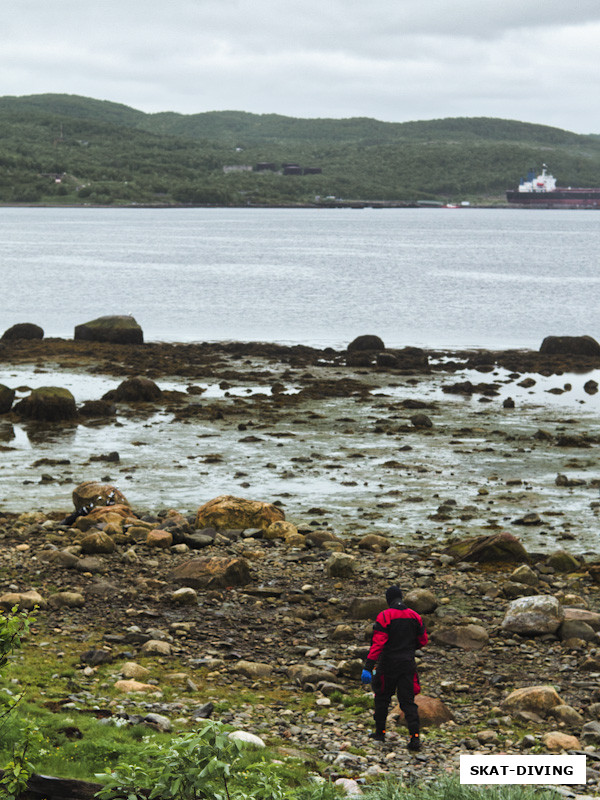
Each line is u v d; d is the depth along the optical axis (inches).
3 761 297.3
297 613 562.3
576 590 617.6
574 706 432.8
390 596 394.9
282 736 383.2
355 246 6176.2
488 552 684.1
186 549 697.6
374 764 358.6
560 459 1017.5
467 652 508.4
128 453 1026.1
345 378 1497.3
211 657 488.4
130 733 348.5
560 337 1808.6
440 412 1253.7
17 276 3580.2
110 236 7258.9
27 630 286.0
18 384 1403.8
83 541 673.0
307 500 859.4
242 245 6156.5
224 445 1063.6
